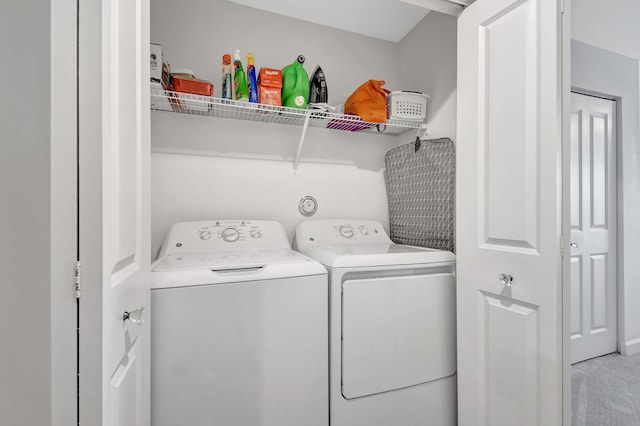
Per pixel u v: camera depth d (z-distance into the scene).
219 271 1.20
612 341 1.90
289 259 1.35
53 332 0.50
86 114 0.55
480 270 1.28
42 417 0.50
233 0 1.89
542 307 1.03
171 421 1.04
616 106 1.88
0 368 0.49
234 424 1.12
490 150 1.24
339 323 1.29
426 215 1.91
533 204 1.06
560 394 1.00
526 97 1.09
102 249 0.56
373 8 1.96
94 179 0.55
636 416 1.43
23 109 0.49
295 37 2.07
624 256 1.89
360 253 1.43
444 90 1.83
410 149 2.04
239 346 1.13
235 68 1.65
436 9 1.40
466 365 1.36
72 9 0.52
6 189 0.49
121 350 0.69
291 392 1.20
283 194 2.03
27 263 0.49
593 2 1.47
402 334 1.39
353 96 1.88
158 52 1.40
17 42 0.49
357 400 1.31
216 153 1.88
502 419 1.19
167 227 1.77
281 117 1.88
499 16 1.20
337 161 2.19
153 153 1.75
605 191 1.85
